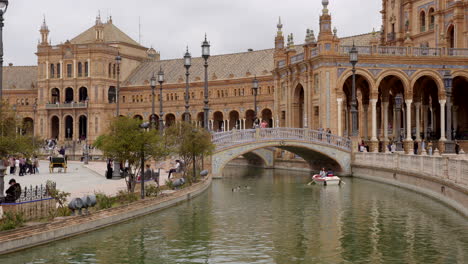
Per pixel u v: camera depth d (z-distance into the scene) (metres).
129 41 133.00
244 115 109.12
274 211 31.00
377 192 38.78
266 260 20.11
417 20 75.00
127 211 27.27
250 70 112.00
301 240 23.36
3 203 21.64
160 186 35.59
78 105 121.06
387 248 21.69
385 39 80.81
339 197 36.62
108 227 25.38
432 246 21.77
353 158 52.72
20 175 47.41
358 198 35.88
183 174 40.38
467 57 58.56
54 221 22.16
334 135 53.28
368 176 48.91
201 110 114.88
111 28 131.75
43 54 124.81
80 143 112.50
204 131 41.25
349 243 22.67
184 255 20.91
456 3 66.88
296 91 65.31
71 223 22.94
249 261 19.98
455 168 29.39
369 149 58.69
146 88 122.00
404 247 21.77
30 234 20.73
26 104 133.00
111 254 20.89
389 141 61.69
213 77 114.38
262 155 68.25
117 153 29.95
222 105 112.12
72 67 122.62
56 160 51.94
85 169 57.69
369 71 57.12
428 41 72.56
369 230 25.23
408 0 75.44
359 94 81.31
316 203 34.00
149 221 27.41
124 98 125.06
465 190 26.83
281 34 73.94
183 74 122.19
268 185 45.38
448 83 34.84
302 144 52.44
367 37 92.25
